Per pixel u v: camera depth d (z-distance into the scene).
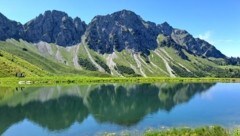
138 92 192.62
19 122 91.88
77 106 128.12
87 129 79.19
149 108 120.19
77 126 83.69
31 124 88.31
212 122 86.88
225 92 192.12
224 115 99.06
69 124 87.25
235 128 76.38
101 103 138.50
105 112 110.94
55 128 82.19
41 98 153.38
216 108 117.25
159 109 116.88
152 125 83.06
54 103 136.88
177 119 92.19
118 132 74.75
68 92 187.00
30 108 121.12
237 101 142.38
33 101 141.75
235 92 191.75
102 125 83.88
